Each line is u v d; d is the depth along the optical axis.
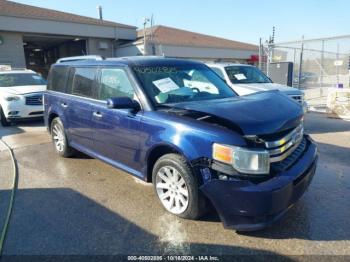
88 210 3.84
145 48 22.62
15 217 3.71
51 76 6.26
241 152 2.89
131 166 4.14
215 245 3.06
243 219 2.96
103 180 4.82
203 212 3.39
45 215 3.75
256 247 3.01
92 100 4.81
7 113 9.30
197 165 3.15
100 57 5.25
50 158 6.04
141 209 3.83
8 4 21.98
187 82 4.39
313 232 3.23
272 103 3.61
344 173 4.89
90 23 23.44
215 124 3.20
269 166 2.96
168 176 3.61
